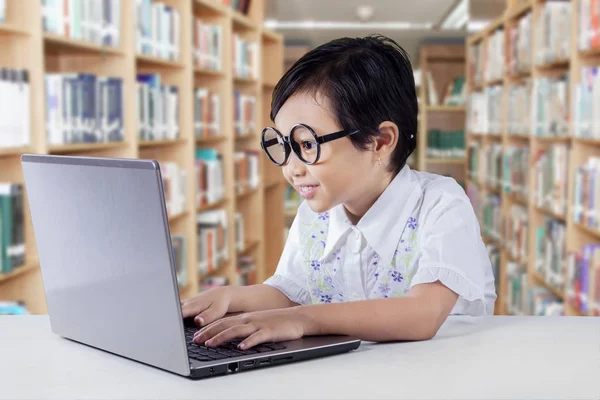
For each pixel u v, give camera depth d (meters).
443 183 1.31
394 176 1.28
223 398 0.77
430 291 1.10
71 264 0.98
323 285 1.42
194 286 3.89
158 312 0.84
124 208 0.84
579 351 0.95
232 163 4.67
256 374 0.87
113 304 0.92
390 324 1.02
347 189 1.14
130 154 3.20
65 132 2.67
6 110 2.33
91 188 0.89
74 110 2.72
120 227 0.86
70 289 1.00
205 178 4.20
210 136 4.32
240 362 0.88
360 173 1.14
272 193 6.04
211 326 1.01
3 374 0.88
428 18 7.94
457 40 8.88
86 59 3.21
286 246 1.47
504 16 4.96
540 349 0.97
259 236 5.45
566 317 1.18
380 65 1.15
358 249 1.34
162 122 3.62
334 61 1.12
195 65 4.06
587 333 1.06
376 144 1.16
